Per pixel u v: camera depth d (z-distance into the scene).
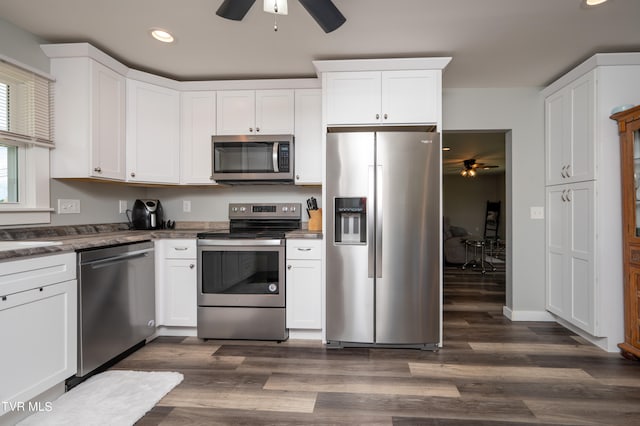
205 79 3.06
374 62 2.56
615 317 2.44
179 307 2.73
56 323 1.77
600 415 1.70
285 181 2.98
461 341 2.69
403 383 2.02
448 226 7.36
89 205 2.72
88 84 2.36
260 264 2.67
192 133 3.02
